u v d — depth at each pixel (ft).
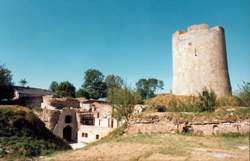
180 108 72.54
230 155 30.48
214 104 62.90
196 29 107.76
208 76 102.12
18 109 58.75
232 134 44.19
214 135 45.29
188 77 106.42
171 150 34.47
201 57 104.63
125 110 89.30
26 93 176.35
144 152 34.68
